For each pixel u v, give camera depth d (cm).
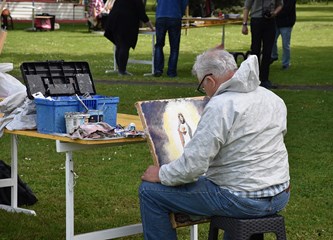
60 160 866
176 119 511
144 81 1593
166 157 494
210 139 447
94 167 826
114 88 1451
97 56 2189
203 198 462
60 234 603
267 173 461
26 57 2131
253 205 456
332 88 1486
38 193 725
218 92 466
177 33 1669
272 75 1697
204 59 472
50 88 553
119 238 598
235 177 457
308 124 1093
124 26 1675
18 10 3997
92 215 658
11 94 622
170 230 480
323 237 609
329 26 3562
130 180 772
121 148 921
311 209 677
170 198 471
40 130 524
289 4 1786
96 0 3250
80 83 569
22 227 614
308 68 1850
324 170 822
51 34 3084
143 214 481
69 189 510
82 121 505
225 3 3847
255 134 456
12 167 650
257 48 1438
